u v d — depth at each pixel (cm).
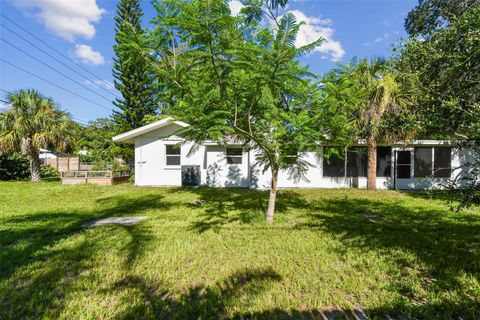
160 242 392
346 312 220
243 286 262
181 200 802
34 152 1302
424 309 220
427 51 319
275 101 362
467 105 254
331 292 250
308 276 283
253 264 314
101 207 682
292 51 269
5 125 1198
